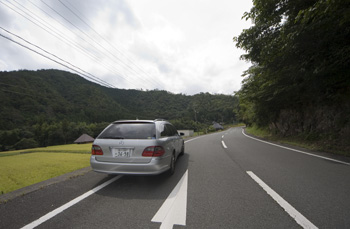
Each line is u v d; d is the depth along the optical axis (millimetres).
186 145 9672
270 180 3219
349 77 6082
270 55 6281
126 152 3045
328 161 4617
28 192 2756
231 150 7180
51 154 9562
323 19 3994
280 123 12867
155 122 3625
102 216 2035
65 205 2320
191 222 1881
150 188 2955
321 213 2002
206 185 3053
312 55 5797
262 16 5660
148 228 1779
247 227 1759
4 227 1800
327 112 7508
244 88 12078
